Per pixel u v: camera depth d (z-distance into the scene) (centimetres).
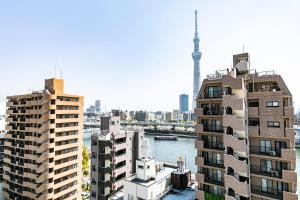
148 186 4519
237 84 3650
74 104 6538
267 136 3453
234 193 3566
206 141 4119
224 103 3766
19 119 6322
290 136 3275
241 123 3578
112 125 6669
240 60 4091
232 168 3600
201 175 4025
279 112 3384
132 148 7006
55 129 5934
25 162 6016
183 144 17550
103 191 5847
